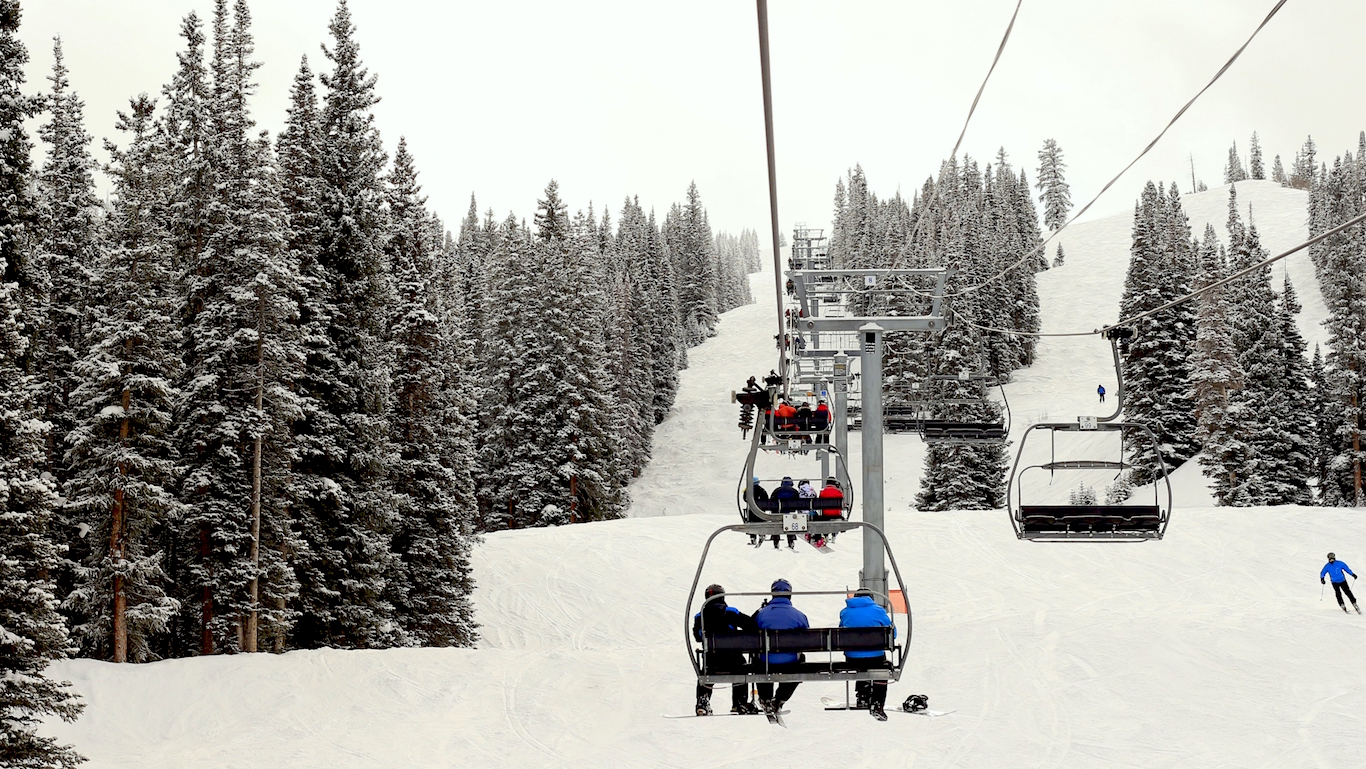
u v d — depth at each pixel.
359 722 20.75
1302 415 54.91
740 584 40.28
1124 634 24.61
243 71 28.77
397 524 33.41
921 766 15.44
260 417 26.69
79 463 25.62
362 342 30.97
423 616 33.75
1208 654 22.55
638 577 41.44
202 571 26.67
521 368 54.31
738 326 134.75
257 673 23.66
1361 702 18.50
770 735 17.73
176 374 26.33
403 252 37.28
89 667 23.20
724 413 96.62
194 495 27.45
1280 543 40.66
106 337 25.52
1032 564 40.78
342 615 29.38
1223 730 17.03
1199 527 43.19
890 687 21.12
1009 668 22.19
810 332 22.92
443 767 17.23
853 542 44.88
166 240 26.75
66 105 36.44
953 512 49.53
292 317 28.11
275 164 28.42
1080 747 16.30
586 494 53.84
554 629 37.06
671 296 118.19
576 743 18.23
